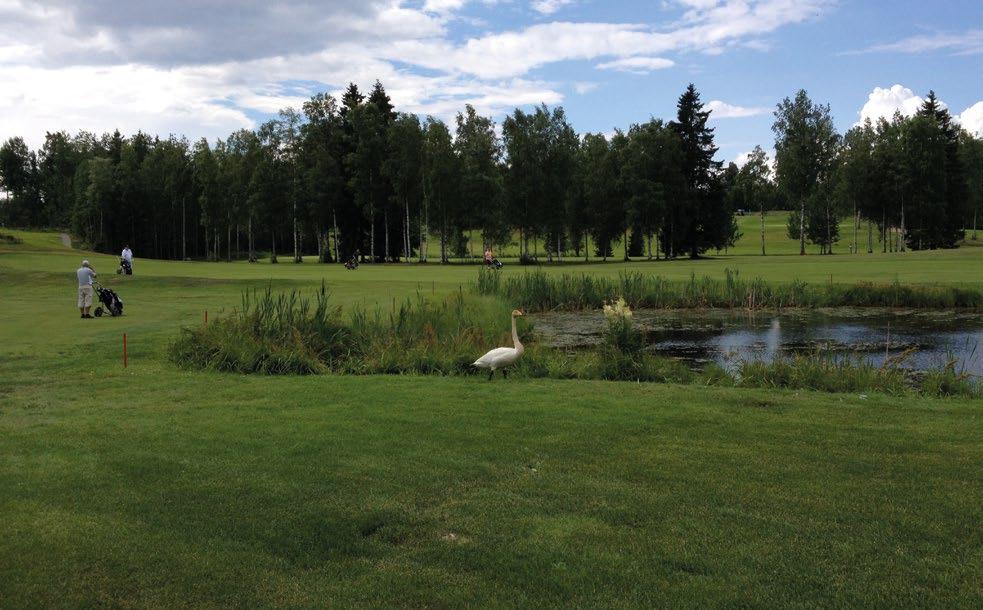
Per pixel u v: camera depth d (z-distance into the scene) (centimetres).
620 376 1569
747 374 1531
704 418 1091
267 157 8531
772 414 1120
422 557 620
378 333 1894
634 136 8206
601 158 8600
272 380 1464
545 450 920
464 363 1633
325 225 8494
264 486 789
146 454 905
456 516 707
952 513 699
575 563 604
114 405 1209
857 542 638
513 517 702
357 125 8044
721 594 550
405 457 892
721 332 2645
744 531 662
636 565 599
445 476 821
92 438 985
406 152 7794
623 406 1179
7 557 621
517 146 8069
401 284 3853
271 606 543
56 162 13600
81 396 1293
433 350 1691
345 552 634
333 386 1378
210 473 834
